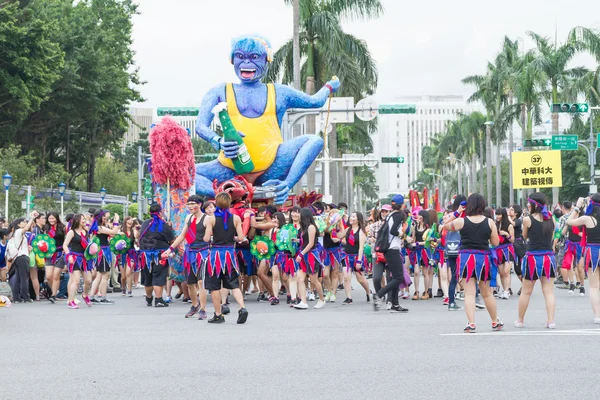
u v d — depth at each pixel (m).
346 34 43.12
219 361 9.16
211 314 15.90
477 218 11.68
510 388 7.45
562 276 22.44
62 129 58.53
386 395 7.21
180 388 7.64
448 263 16.31
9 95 42.88
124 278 22.17
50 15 48.62
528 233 12.22
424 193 25.19
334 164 51.28
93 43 49.91
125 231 21.50
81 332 12.48
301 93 25.69
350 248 18.22
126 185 85.81
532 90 55.97
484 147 99.62
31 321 14.45
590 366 8.52
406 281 16.22
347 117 32.03
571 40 53.75
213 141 24.19
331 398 7.13
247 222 18.70
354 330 12.19
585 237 13.02
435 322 13.41
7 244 19.98
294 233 17.11
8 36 39.75
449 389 7.43
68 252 17.72
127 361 9.26
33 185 42.31
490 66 70.94
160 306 17.95
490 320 13.63
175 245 14.57
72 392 7.51
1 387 7.76
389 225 15.59
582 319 13.62
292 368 8.62
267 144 24.73
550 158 37.06
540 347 9.89
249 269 19.25
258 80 25.20
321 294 17.02
